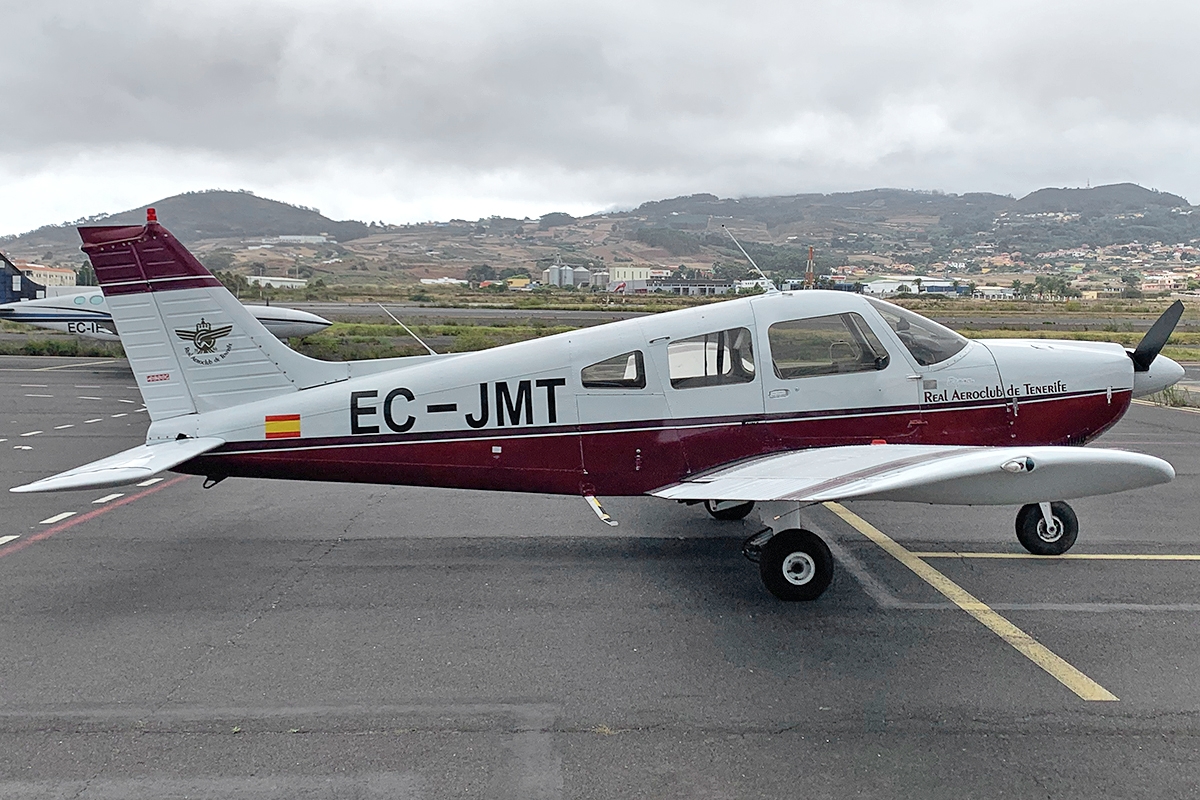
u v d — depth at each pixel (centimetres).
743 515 792
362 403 647
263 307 2570
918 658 478
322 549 699
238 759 370
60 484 539
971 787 349
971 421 674
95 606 564
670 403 644
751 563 658
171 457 607
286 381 666
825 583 567
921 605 563
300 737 389
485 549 699
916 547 698
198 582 615
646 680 450
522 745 382
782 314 657
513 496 896
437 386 645
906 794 344
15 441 1203
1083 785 351
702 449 647
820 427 654
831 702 424
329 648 493
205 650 490
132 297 654
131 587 603
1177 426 1425
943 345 684
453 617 543
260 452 652
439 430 645
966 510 821
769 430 650
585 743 384
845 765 366
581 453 645
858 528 755
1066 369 689
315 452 651
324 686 443
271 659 477
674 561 664
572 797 341
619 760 370
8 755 374
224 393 665
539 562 662
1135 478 499
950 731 396
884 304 685
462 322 4397
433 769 362
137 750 378
